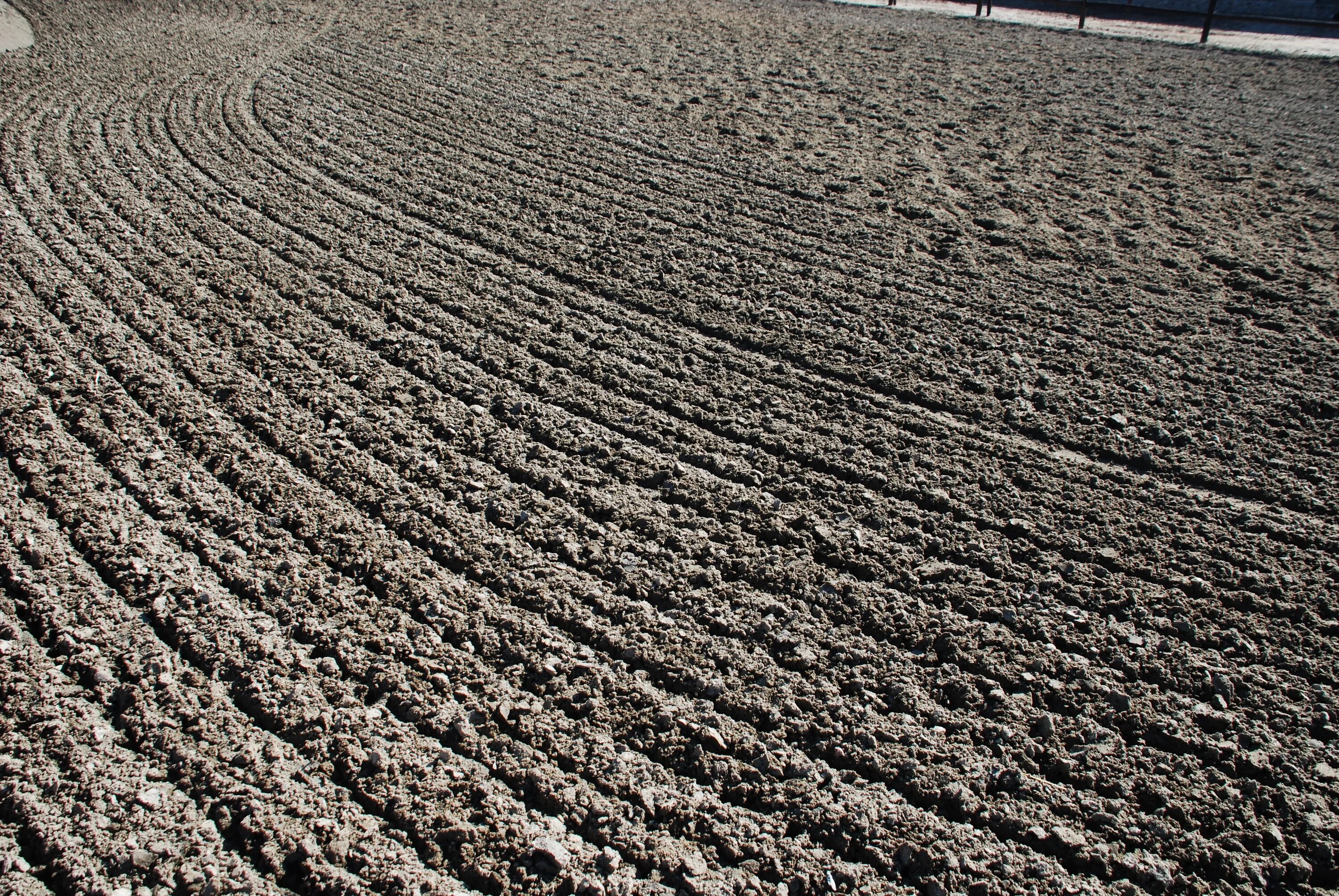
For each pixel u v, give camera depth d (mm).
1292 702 3455
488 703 3412
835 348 5703
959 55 12688
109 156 8469
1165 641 3688
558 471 4621
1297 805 3098
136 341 5617
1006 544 4191
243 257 6660
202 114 9672
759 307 6172
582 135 9297
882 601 3896
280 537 4145
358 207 7559
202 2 15000
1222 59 12461
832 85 11109
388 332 5789
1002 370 5477
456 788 3111
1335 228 7195
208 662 3518
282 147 8805
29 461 4578
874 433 4945
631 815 3061
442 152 8797
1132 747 3299
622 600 3871
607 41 13133
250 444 4746
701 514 4379
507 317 6000
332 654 3592
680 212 7586
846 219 7461
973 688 3514
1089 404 5164
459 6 15125
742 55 12484
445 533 4199
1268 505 4434
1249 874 2910
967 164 8586
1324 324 5887
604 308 6141
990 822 3064
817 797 3137
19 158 8367
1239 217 7441
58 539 4102
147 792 3043
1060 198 7848
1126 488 4543
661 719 3377
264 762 3166
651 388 5301
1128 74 11703
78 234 6949
